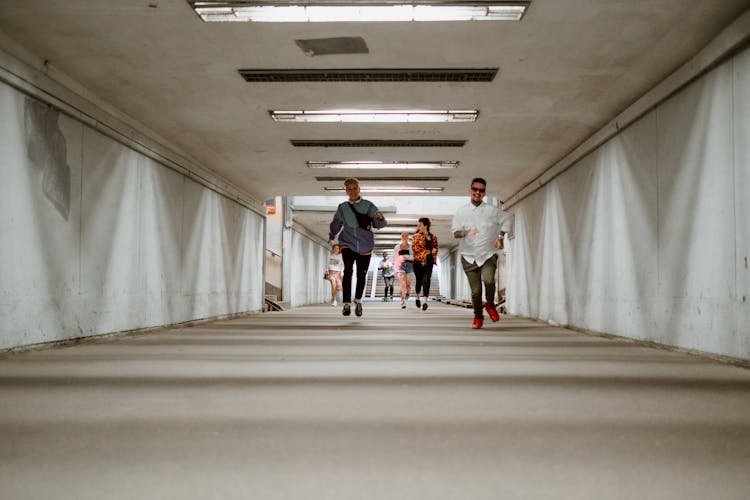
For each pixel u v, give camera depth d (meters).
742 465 2.36
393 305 22.77
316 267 29.50
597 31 5.80
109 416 3.19
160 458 2.44
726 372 4.87
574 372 4.82
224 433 2.85
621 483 2.14
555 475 2.23
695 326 6.24
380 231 27.44
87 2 5.27
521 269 14.66
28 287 6.20
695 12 5.34
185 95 7.74
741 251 5.39
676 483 2.14
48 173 6.56
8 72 5.82
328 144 10.41
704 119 6.07
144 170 9.09
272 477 2.21
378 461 2.41
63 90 6.79
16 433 2.83
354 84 7.39
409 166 12.29
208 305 12.13
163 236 9.80
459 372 4.78
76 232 7.14
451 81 7.28
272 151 10.89
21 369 4.90
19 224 6.05
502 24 5.70
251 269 15.78
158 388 4.04
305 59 6.59
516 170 12.52
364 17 5.55
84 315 7.32
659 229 7.11
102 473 2.23
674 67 6.57
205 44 6.18
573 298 10.36
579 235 10.12
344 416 3.21
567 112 8.37
